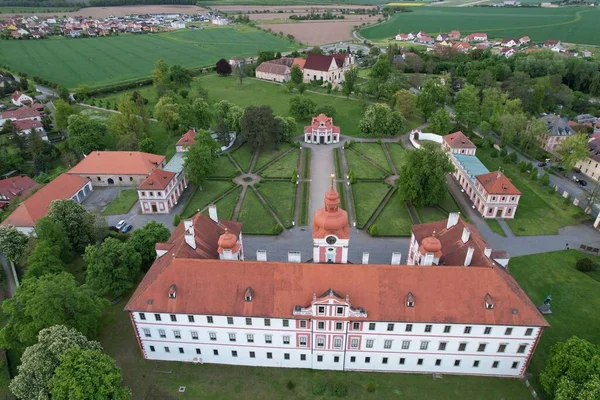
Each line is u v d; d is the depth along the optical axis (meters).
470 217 120.62
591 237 111.75
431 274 69.31
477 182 124.62
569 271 98.69
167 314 70.19
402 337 70.00
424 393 70.56
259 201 129.25
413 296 68.69
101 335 81.06
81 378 58.91
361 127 179.38
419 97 194.12
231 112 177.75
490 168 150.25
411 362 73.44
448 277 69.06
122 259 87.06
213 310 69.50
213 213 88.75
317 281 69.81
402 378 73.38
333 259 77.38
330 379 73.44
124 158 143.12
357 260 102.19
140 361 76.56
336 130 174.12
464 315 67.44
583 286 93.81
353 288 69.31
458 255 76.56
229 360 76.25
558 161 158.00
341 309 67.38
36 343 70.12
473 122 178.12
